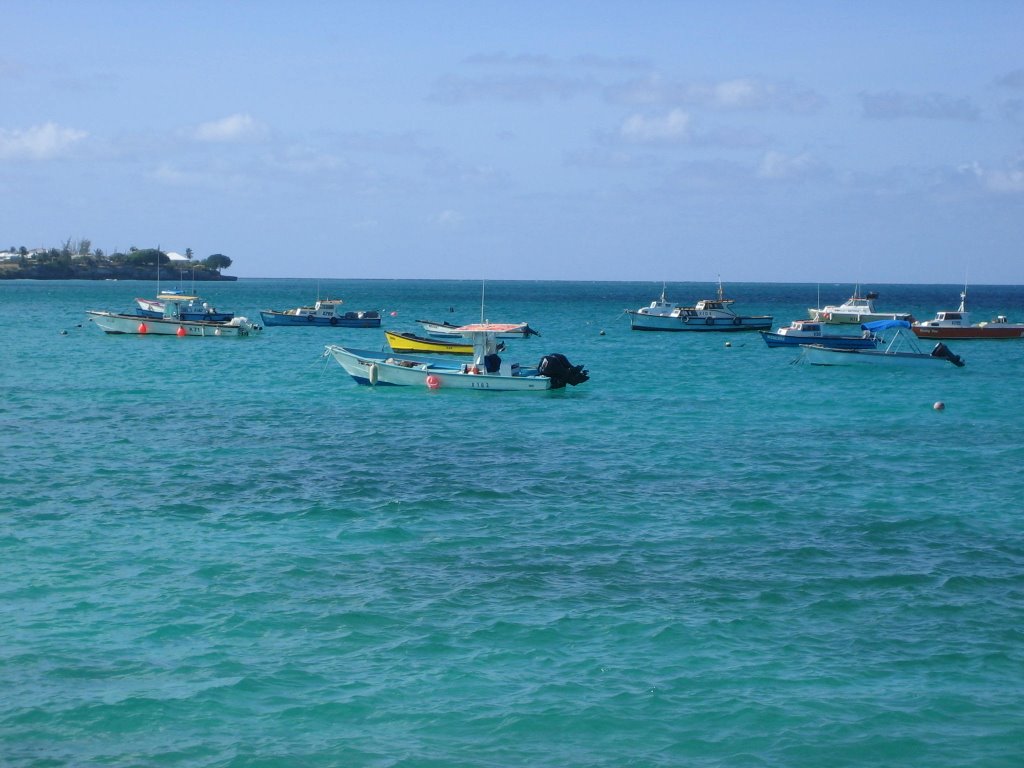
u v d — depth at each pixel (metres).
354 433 46.25
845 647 21.19
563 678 19.69
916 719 18.23
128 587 24.20
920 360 78.00
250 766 16.62
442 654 20.69
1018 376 74.62
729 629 22.03
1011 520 31.22
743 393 63.41
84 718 17.98
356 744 17.31
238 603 23.27
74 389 61.34
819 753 17.14
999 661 20.59
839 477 37.28
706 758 17.00
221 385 64.44
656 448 43.16
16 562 25.94
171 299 123.62
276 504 32.25
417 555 27.05
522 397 60.06
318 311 126.12
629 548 27.86
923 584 25.02
